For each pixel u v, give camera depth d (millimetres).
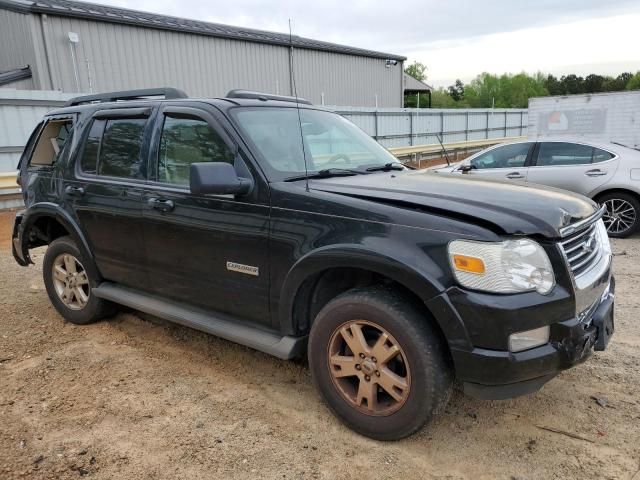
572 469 2686
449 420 3139
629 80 94125
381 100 32844
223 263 3428
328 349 3018
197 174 2994
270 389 3531
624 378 3596
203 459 2791
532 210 2699
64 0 19859
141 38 19141
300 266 2994
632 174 7738
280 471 2689
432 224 2643
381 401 2932
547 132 15156
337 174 3547
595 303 2926
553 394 3412
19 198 11539
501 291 2494
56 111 4949
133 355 4090
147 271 3988
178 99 3861
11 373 3814
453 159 25859
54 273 4828
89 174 4359
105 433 3031
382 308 2738
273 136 3535
